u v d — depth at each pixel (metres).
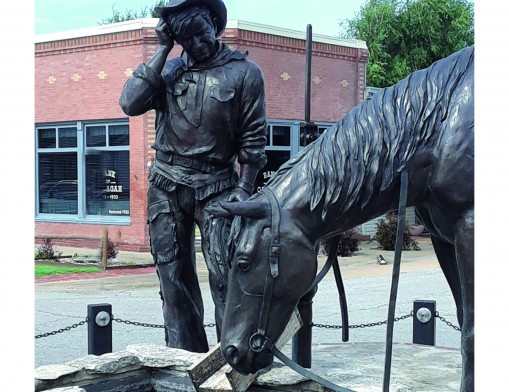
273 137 15.85
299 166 2.80
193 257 4.34
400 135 2.71
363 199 2.72
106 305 5.06
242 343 2.65
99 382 3.51
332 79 16.81
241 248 2.66
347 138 2.74
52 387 3.30
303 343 4.15
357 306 9.15
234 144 4.15
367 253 16.17
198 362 3.30
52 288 10.88
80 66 16.14
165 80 4.07
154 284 11.30
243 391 3.24
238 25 14.98
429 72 2.79
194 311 4.25
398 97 2.77
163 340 7.06
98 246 16.06
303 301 4.11
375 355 4.71
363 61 17.36
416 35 24.84
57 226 16.86
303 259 2.68
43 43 16.58
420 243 18.83
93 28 15.81
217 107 4.00
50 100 16.67
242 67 4.09
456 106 2.69
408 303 9.38
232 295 2.70
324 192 2.71
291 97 16.02
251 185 4.13
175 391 3.61
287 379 3.25
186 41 3.95
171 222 4.18
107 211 16.28
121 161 16.00
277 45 15.67
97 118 16.00
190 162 4.07
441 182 2.70
